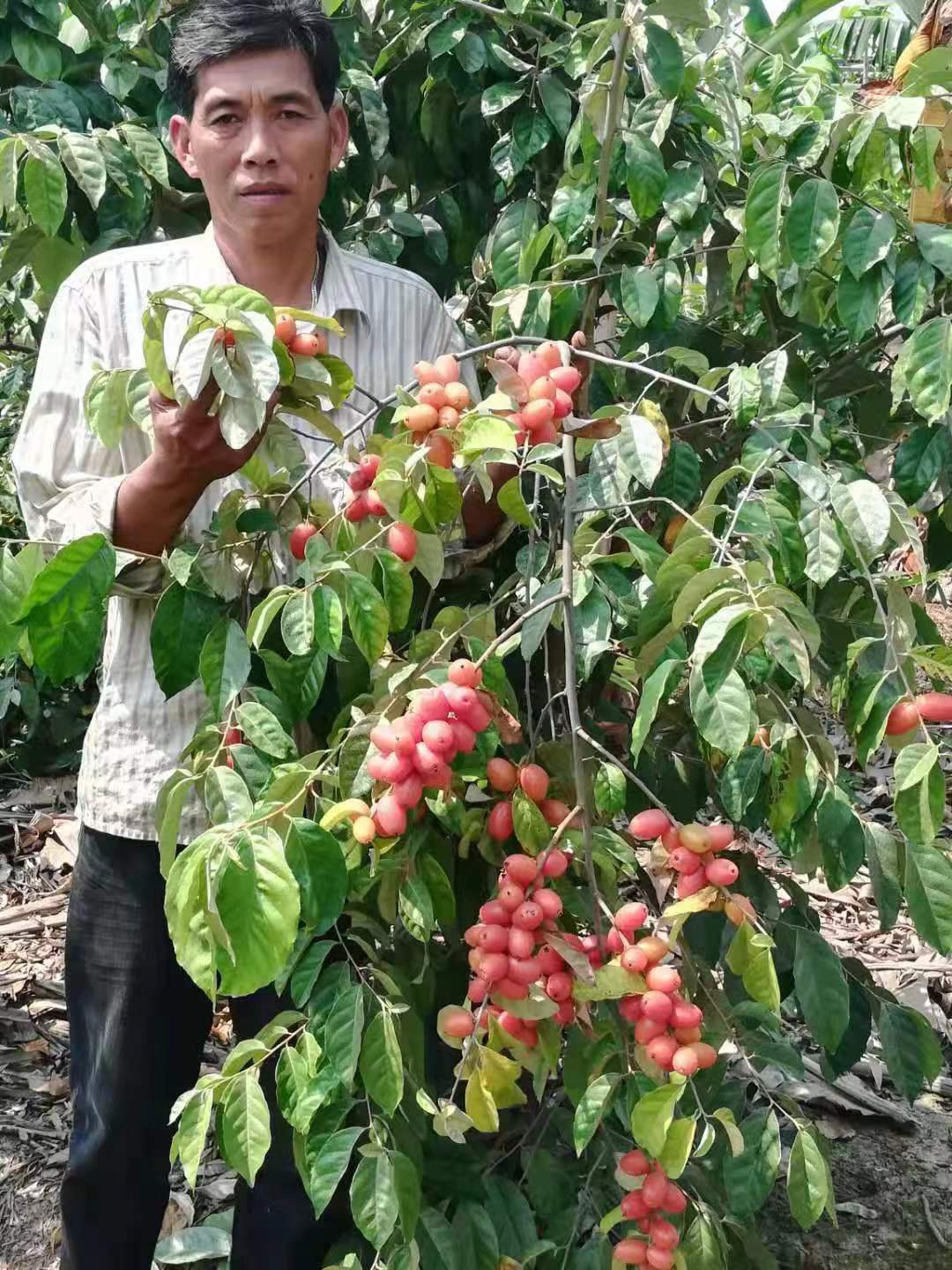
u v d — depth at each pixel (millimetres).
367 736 1242
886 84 1980
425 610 1521
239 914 1080
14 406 3486
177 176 2285
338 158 1671
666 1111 1160
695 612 1114
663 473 1625
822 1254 2107
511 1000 1155
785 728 1346
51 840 3484
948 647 1229
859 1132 2418
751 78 2268
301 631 1256
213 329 1135
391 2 2354
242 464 1289
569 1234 1645
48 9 2166
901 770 1174
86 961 1660
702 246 1974
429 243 2266
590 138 1722
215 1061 2492
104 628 1662
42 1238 2148
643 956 1158
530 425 1265
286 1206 1662
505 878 1191
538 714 1839
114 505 1356
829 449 1581
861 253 1504
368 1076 1288
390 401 1425
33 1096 2516
